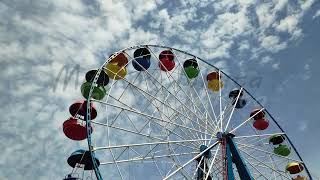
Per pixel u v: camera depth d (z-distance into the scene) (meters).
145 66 31.25
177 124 28.28
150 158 25.88
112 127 25.47
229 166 26.47
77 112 26.88
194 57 32.94
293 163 31.45
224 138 28.08
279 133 32.16
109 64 28.92
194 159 26.41
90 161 25.22
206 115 29.69
